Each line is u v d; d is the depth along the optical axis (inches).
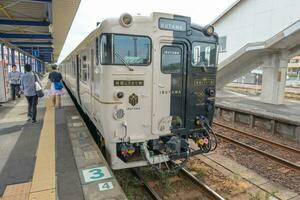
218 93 813.9
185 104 200.1
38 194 139.9
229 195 189.9
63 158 193.8
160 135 191.2
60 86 418.3
